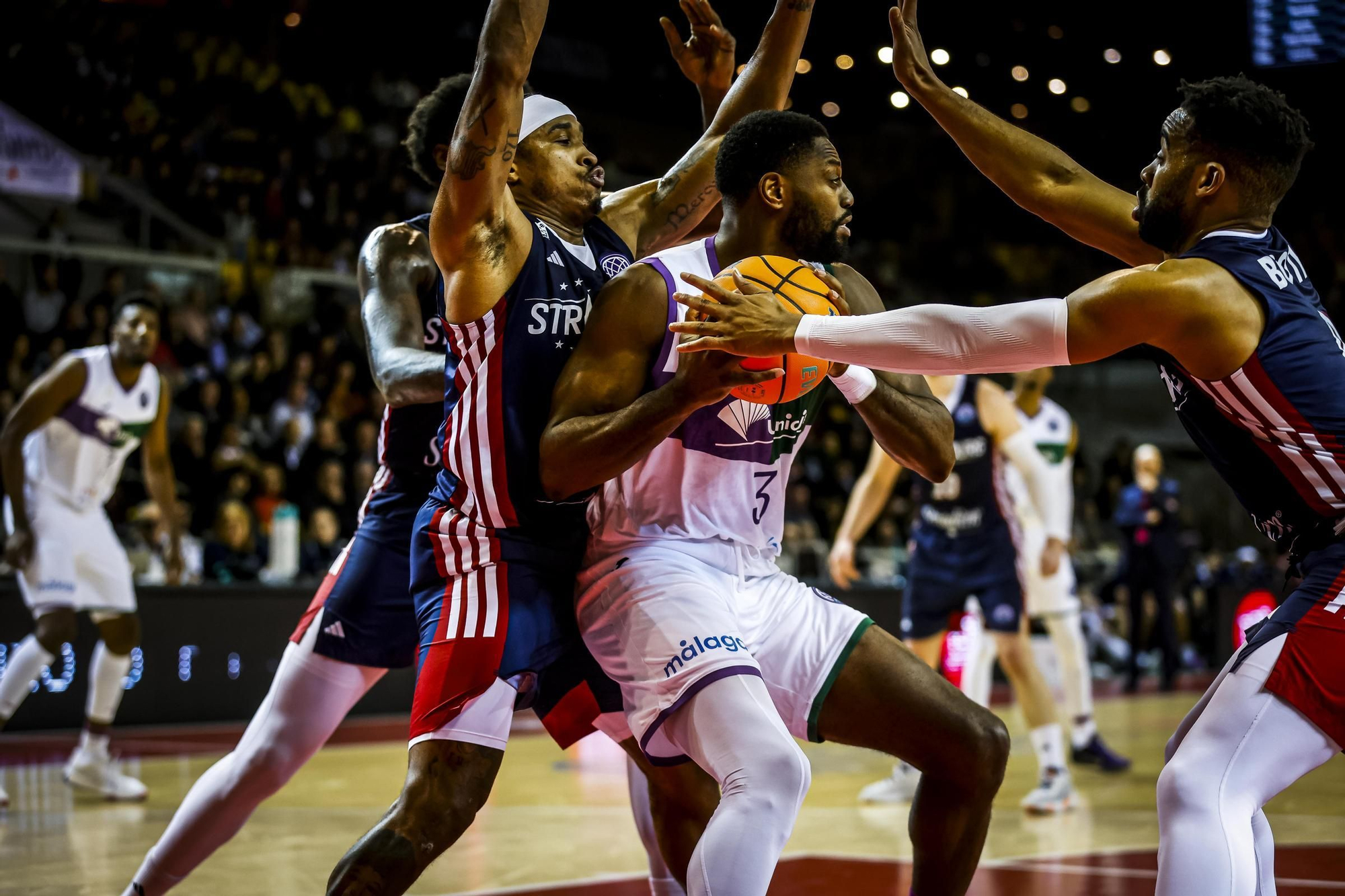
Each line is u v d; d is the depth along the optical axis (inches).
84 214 601.0
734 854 96.2
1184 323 98.5
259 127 686.5
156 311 261.0
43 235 561.6
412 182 738.8
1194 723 104.3
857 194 897.5
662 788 121.0
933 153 917.2
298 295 618.8
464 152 101.0
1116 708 445.4
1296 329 101.7
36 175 554.3
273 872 178.5
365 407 553.6
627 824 221.6
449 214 104.0
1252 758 99.3
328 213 684.1
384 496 136.9
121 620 255.6
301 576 419.2
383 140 742.5
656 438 101.0
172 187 644.1
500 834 211.2
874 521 602.5
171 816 227.5
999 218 912.9
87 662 364.2
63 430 255.1
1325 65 472.4
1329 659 99.1
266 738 132.8
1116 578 628.1
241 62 706.2
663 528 112.3
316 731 134.3
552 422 105.5
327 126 716.0
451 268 106.7
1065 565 293.7
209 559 402.6
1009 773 288.7
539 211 117.1
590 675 115.6
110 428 258.4
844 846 198.7
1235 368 101.1
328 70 743.1
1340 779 280.8
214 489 452.8
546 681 114.4
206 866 182.9
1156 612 538.9
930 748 110.1
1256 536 796.6
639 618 107.9
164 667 370.6
